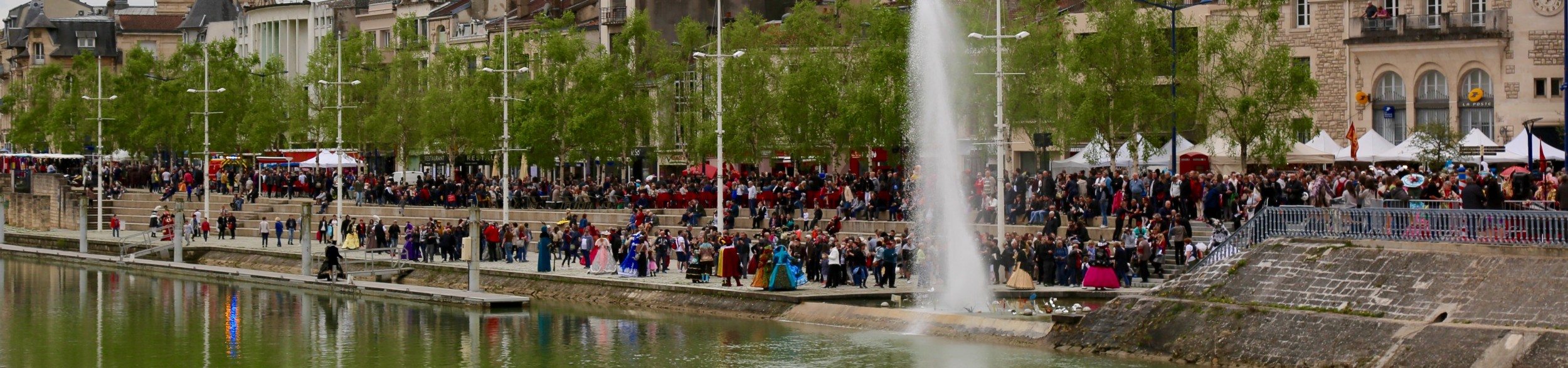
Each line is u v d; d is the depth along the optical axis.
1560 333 41.84
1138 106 78.19
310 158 119.50
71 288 79.19
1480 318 44.44
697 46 101.50
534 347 54.97
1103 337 51.06
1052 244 62.75
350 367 51.78
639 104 101.00
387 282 80.44
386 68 124.69
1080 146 102.25
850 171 97.06
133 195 122.00
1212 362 47.69
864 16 98.00
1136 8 82.06
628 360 51.69
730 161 95.38
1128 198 67.19
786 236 67.88
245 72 134.25
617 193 90.06
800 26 98.62
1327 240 51.09
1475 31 88.75
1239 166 85.94
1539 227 45.78
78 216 120.00
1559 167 79.94
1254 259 51.94
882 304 60.25
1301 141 91.44
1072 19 88.38
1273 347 46.94
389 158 145.12
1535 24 88.19
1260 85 79.44
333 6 167.88
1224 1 94.31
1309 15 95.06
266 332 60.53
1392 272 47.88
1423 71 91.31
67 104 143.25
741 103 95.25
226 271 84.50
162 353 55.53
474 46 137.50
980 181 72.31
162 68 141.38
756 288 63.16
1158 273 62.09
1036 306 57.91
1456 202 50.88
